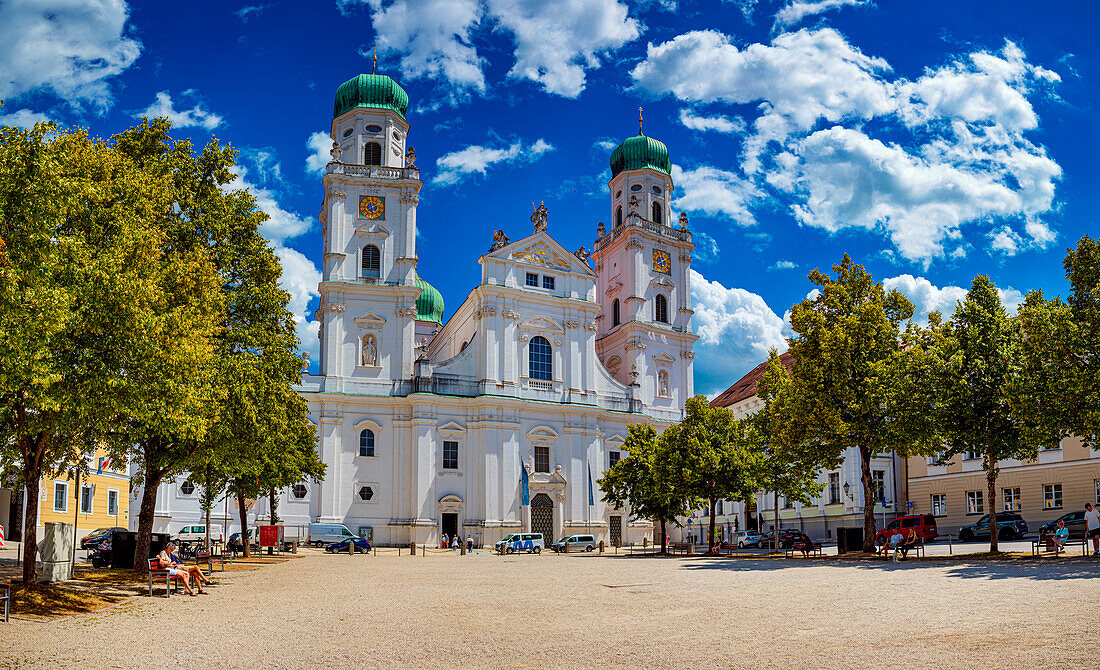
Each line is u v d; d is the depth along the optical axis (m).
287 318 37.41
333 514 76.25
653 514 61.34
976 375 38.28
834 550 56.69
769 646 15.74
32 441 24.20
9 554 41.94
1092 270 33.16
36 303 19.33
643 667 14.33
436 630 19.14
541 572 37.88
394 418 79.75
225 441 34.12
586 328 87.62
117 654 16.34
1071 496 56.00
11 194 20.22
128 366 22.73
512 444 81.25
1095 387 31.98
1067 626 15.95
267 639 18.20
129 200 25.02
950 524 64.81
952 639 15.47
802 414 42.62
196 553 46.75
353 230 82.31
